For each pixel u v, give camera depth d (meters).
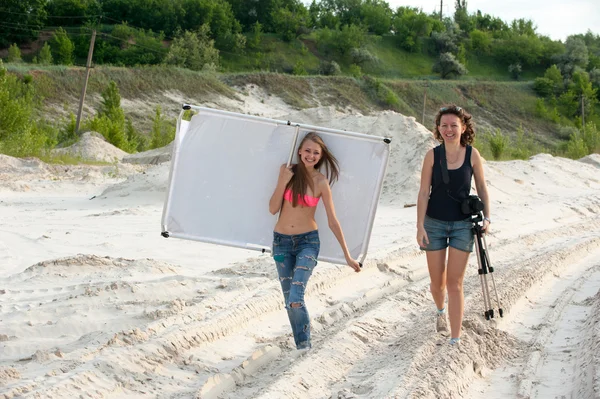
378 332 6.63
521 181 22.88
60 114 53.78
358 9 113.69
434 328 6.44
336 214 6.01
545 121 84.06
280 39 99.44
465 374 5.51
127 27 86.00
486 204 5.96
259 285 7.88
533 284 8.98
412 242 11.55
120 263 8.46
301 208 5.64
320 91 74.62
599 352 5.68
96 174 26.09
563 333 6.88
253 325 6.63
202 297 7.26
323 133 5.83
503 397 5.23
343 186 5.94
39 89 55.69
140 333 5.84
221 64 89.88
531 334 6.87
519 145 41.31
